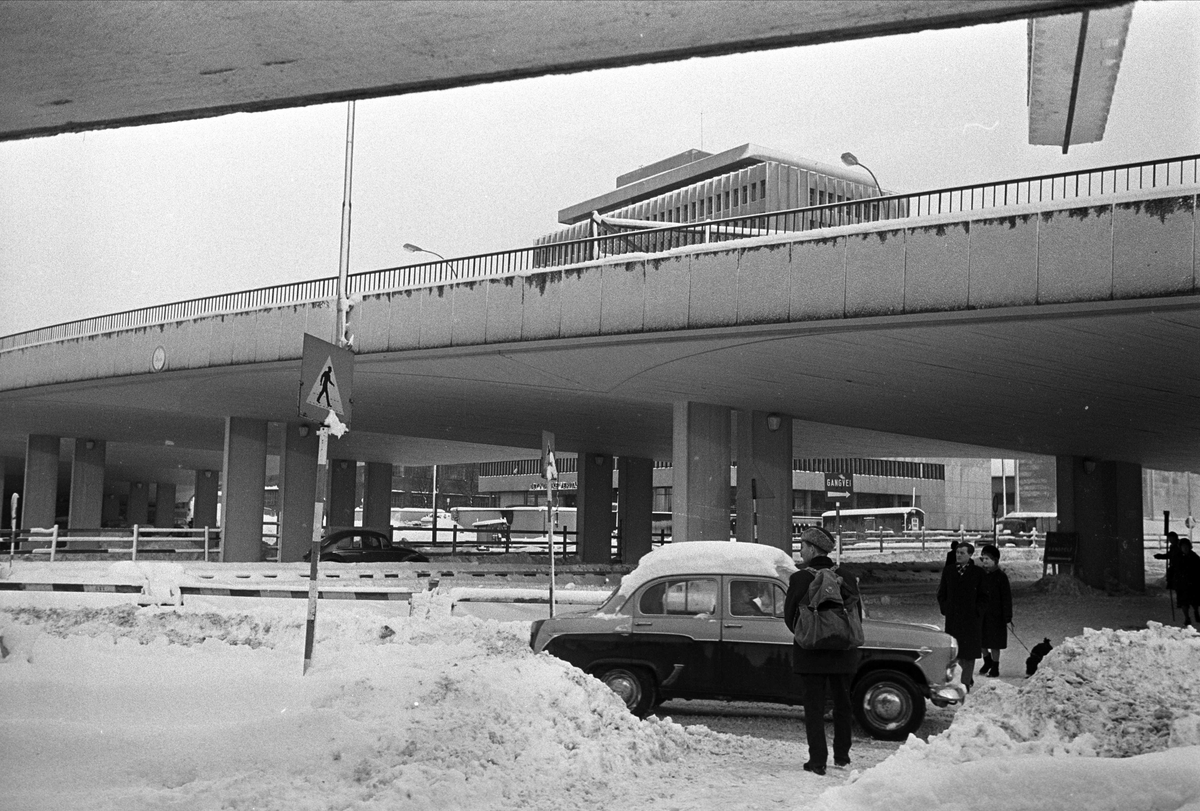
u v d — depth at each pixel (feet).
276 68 22.93
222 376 105.60
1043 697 27.25
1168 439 120.98
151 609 53.21
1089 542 135.13
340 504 199.82
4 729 27.68
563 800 25.05
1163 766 21.56
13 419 156.46
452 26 20.54
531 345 82.17
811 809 21.79
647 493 166.91
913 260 65.87
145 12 20.13
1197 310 59.41
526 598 59.57
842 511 293.84
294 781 24.44
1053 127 31.65
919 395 93.61
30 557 131.23
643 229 80.74
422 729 27.43
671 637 39.96
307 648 38.73
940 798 21.72
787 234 70.74
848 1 19.22
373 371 96.53
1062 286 61.21
